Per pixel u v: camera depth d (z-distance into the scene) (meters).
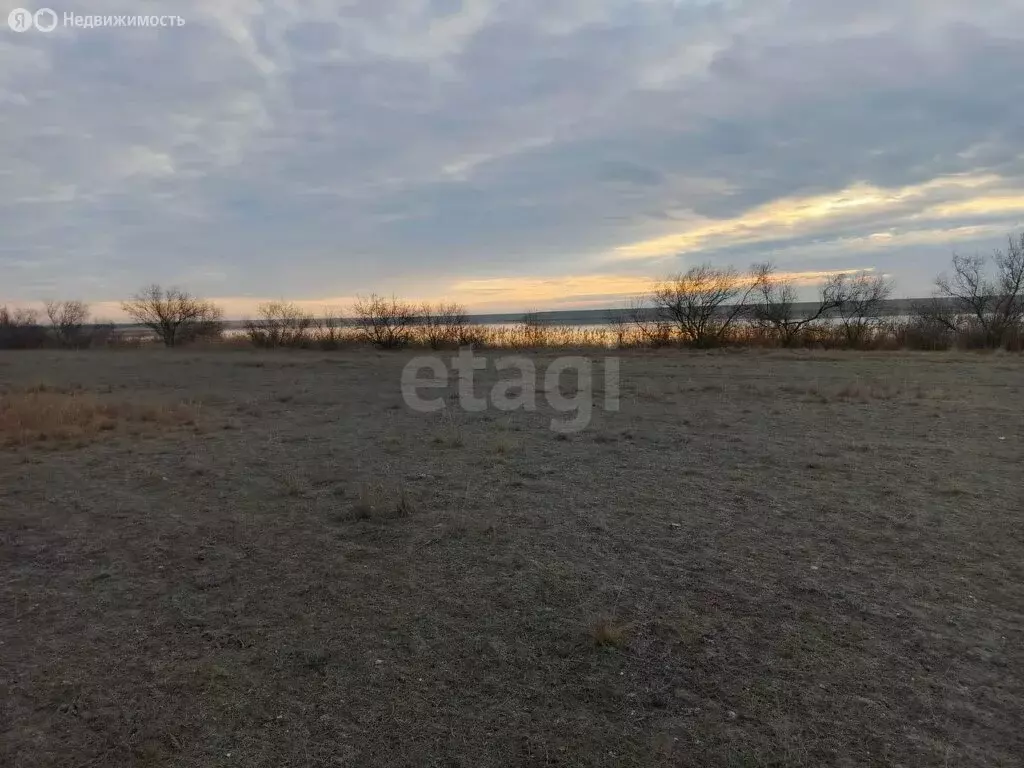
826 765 2.39
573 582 3.93
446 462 6.92
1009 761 2.39
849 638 3.26
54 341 38.38
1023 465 6.55
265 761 2.43
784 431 8.44
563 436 8.27
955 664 3.02
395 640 3.28
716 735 2.56
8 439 8.23
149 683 2.92
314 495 5.77
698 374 15.42
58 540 4.71
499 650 3.18
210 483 6.20
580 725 2.63
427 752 2.47
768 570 4.08
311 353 26.94
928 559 4.23
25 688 2.88
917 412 9.76
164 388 14.03
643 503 5.45
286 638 3.31
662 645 3.21
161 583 3.98
